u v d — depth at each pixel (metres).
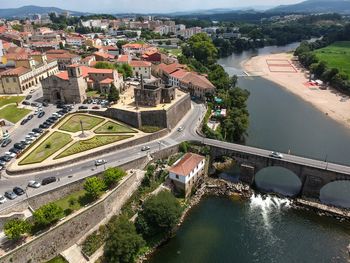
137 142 127.31
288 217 103.62
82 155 113.50
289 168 112.94
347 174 103.75
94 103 161.12
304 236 95.75
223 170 130.25
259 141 153.75
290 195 114.31
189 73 198.38
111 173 98.38
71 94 162.12
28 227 79.00
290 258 88.25
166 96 150.62
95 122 141.88
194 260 88.12
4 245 78.00
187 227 99.88
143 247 91.12
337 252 89.94
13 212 86.06
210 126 151.00
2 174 103.44
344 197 112.62
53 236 83.31
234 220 102.62
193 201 111.38
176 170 109.38
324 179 107.88
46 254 82.69
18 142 123.38
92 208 91.50
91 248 87.62
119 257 83.62
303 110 198.38
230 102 174.62
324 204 108.25
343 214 103.31
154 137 132.25
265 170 131.38
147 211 93.50
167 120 138.50
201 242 94.06
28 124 140.25
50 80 161.88
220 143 128.12
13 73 174.62
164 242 94.31
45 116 148.25
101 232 92.69
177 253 90.31
